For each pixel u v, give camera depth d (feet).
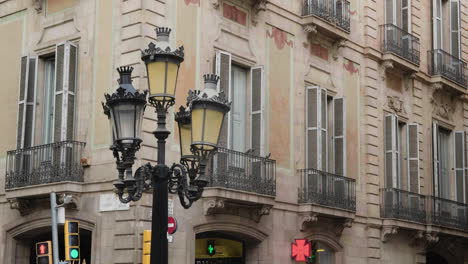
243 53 69.05
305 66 75.97
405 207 85.20
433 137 94.02
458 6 100.89
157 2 62.03
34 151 64.13
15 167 65.16
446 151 98.94
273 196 66.95
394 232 82.64
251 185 65.46
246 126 69.56
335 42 79.97
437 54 96.22
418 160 88.33
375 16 87.30
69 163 61.31
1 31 71.77
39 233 66.90
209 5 66.28
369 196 82.23
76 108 63.41
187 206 38.06
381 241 83.10
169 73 36.47
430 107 95.35
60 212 50.93
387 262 83.20
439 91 96.99
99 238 59.93
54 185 60.90
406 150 88.58
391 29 87.71
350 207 76.38
